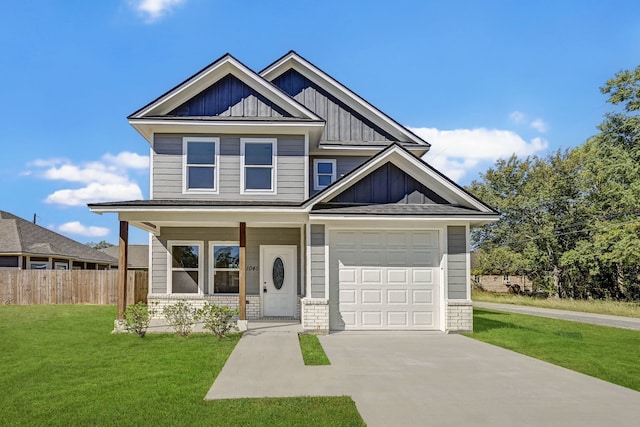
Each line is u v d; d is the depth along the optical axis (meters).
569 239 34.44
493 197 39.06
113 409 5.62
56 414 5.46
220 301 14.40
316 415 5.38
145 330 11.11
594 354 9.71
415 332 11.64
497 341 10.81
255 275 14.54
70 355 8.86
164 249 14.48
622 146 29.31
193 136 13.58
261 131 13.58
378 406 5.74
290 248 14.66
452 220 11.59
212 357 8.60
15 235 25.31
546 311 23.45
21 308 19.05
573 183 34.16
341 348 9.59
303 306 11.55
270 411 5.51
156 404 5.80
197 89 13.73
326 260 11.66
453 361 8.38
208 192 13.45
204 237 14.61
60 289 21.70
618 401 6.02
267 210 11.60
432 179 12.34
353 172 12.12
